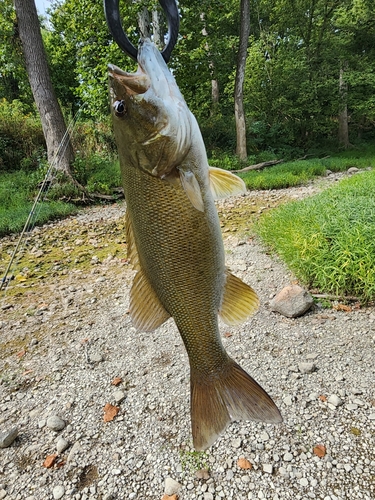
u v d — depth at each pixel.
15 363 0.79
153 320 0.38
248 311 0.39
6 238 1.72
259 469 0.51
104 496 0.49
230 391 0.38
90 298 1.05
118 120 0.33
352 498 0.46
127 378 0.71
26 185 2.38
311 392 0.62
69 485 0.51
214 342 0.38
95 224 1.85
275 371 0.68
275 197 2.08
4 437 0.58
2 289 1.16
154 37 2.63
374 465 0.49
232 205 1.96
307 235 1.03
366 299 0.85
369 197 1.21
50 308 1.01
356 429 0.55
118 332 0.87
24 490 0.52
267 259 1.15
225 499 0.47
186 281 0.36
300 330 0.79
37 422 0.63
